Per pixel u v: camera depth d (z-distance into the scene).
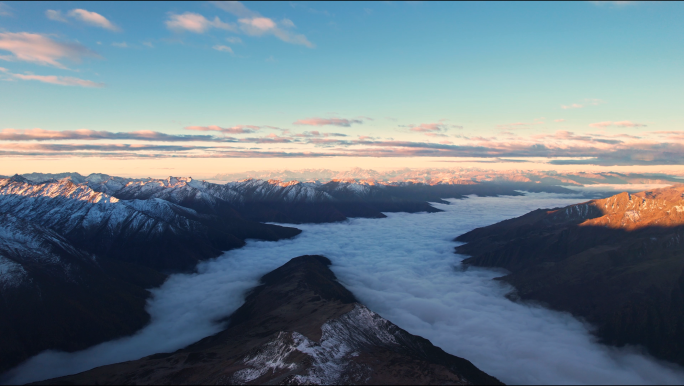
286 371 71.38
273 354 79.81
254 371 74.19
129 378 78.88
